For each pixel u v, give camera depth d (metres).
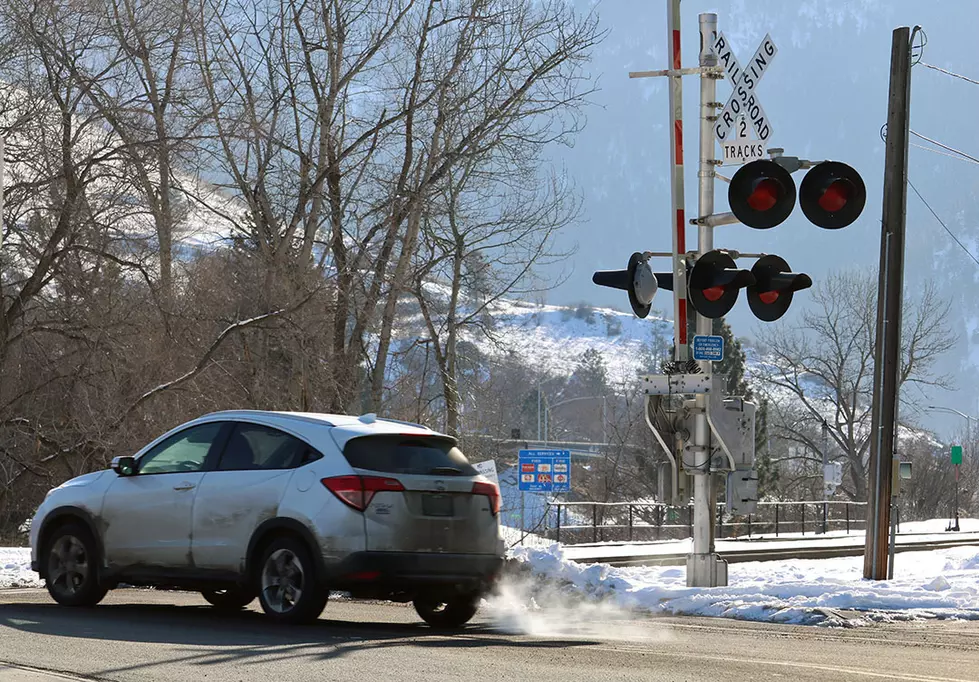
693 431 35.66
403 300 79.75
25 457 69.81
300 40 78.19
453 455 25.16
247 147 75.25
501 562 25.06
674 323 35.94
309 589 23.56
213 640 21.34
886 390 44.56
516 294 80.56
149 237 68.75
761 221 31.91
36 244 67.19
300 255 74.44
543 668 18.08
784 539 87.88
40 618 24.88
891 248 45.16
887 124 45.25
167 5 70.88
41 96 64.88
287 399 71.06
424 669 17.78
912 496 194.25
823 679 17.36
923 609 30.03
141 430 68.62
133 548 26.28
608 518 130.25
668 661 19.34
